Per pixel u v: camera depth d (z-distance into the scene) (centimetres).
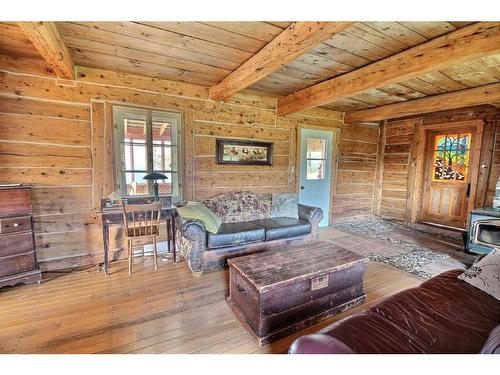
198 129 367
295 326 188
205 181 379
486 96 330
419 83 331
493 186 404
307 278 191
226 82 322
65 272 287
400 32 216
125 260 322
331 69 303
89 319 202
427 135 490
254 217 369
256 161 421
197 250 279
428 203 495
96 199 308
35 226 281
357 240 416
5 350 168
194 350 170
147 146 332
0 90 257
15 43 230
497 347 91
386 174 555
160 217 307
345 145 524
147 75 322
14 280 245
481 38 199
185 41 230
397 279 274
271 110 429
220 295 241
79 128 295
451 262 321
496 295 158
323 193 506
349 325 132
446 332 128
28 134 272
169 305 223
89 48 244
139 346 173
